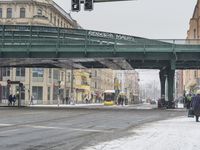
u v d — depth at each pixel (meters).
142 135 17.89
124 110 50.66
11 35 54.09
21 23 95.19
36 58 52.59
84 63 60.28
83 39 53.44
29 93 92.56
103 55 51.38
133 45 51.28
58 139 16.58
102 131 20.47
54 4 103.31
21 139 16.44
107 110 49.84
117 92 105.50
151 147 13.69
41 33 54.72
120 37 52.66
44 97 94.62
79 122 27.19
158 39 51.50
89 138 16.97
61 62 58.41
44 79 94.81
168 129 21.06
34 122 26.55
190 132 19.27
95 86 146.50
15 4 95.81
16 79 93.06
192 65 63.94
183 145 14.28
